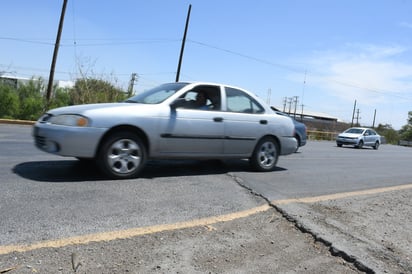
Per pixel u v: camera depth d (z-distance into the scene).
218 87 6.98
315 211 5.09
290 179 7.38
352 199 6.10
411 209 5.75
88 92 20.94
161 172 6.77
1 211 4.05
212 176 6.79
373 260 3.60
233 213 4.73
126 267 3.11
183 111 6.35
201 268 3.21
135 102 6.43
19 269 2.93
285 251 3.73
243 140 7.15
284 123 7.86
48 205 4.36
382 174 9.75
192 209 4.72
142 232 3.84
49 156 7.59
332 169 9.76
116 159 5.73
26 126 16.84
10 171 5.92
